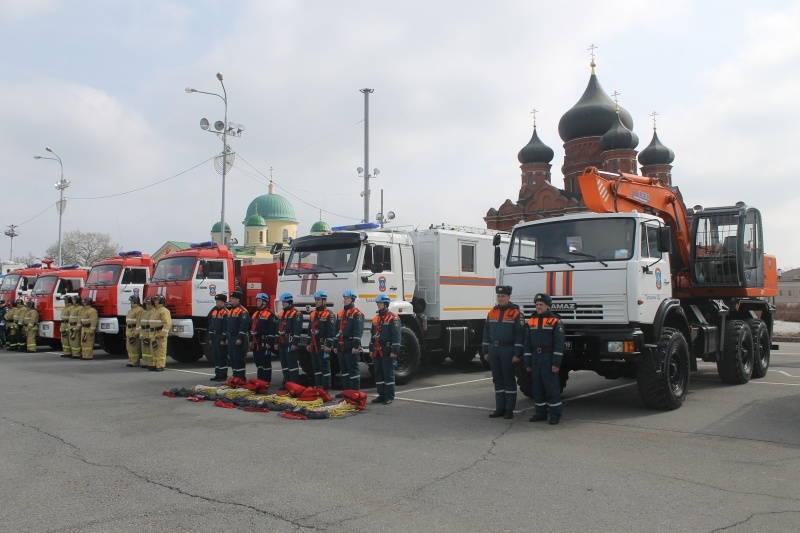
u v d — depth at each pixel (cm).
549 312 901
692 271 1240
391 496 554
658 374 938
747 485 587
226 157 2706
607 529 476
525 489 574
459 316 1460
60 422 884
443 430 839
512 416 931
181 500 544
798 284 8244
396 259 1330
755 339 1313
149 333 1570
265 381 1211
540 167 5181
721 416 927
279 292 1334
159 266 1773
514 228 1055
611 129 4638
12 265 4019
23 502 539
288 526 482
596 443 760
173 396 1120
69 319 1912
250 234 7081
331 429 844
